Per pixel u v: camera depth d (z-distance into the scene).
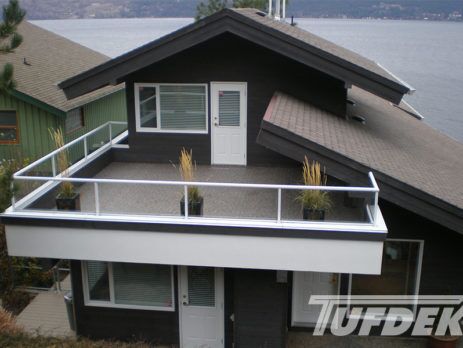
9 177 9.52
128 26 187.88
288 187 9.02
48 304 12.62
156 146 12.92
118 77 11.30
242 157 12.75
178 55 12.28
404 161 11.39
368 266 9.16
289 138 9.52
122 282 11.05
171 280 10.89
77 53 25.22
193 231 9.31
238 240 9.28
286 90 12.54
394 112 19.19
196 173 12.28
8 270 13.12
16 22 9.91
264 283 10.19
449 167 12.77
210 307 10.91
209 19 10.70
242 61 12.25
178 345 11.20
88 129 20.22
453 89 59.25
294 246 9.19
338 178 9.67
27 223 9.65
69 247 9.70
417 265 11.12
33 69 19.83
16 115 17.88
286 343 11.04
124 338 11.30
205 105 12.55
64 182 9.91
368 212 9.30
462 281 11.03
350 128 12.19
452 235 10.84
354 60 13.80
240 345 10.59
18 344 9.09
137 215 9.55
